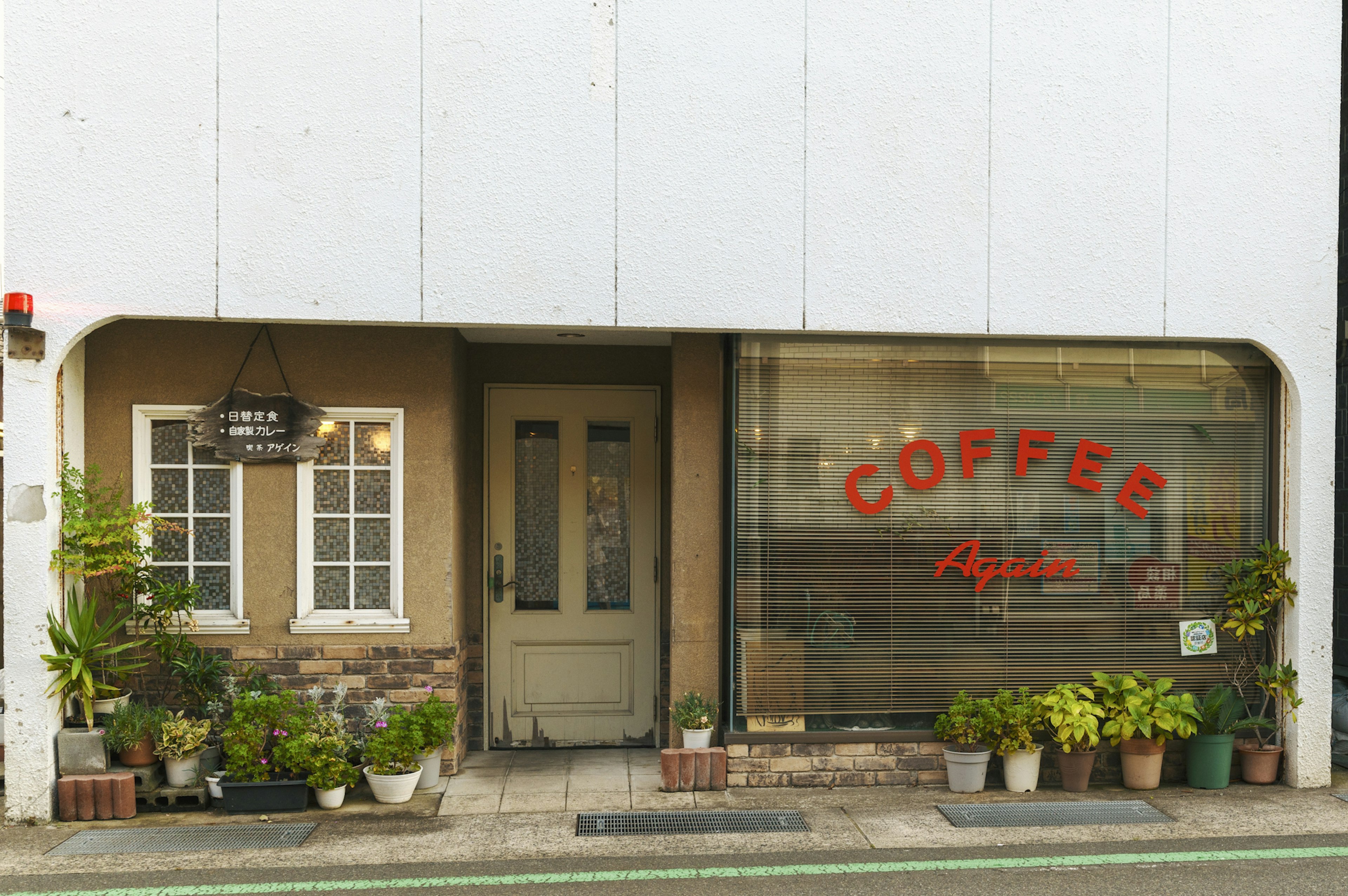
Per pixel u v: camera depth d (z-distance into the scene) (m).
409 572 5.66
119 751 5.06
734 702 5.55
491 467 6.56
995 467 5.68
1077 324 5.40
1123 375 5.75
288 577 5.60
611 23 5.18
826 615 5.59
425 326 5.41
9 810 4.82
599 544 6.66
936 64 5.33
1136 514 5.75
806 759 5.51
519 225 5.12
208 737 5.32
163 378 5.52
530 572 6.61
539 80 5.14
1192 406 5.79
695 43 5.21
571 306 5.15
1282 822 4.91
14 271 4.84
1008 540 5.67
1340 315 7.14
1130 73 5.43
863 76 5.29
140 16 4.91
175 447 5.60
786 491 5.59
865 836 4.71
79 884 4.10
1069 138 5.39
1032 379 5.70
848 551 5.61
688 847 4.57
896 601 5.62
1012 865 4.33
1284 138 5.52
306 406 5.57
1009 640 5.66
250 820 4.93
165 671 5.46
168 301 4.93
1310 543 5.53
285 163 4.99
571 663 6.59
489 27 5.11
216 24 4.96
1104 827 4.84
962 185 5.34
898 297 5.31
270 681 5.46
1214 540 5.79
